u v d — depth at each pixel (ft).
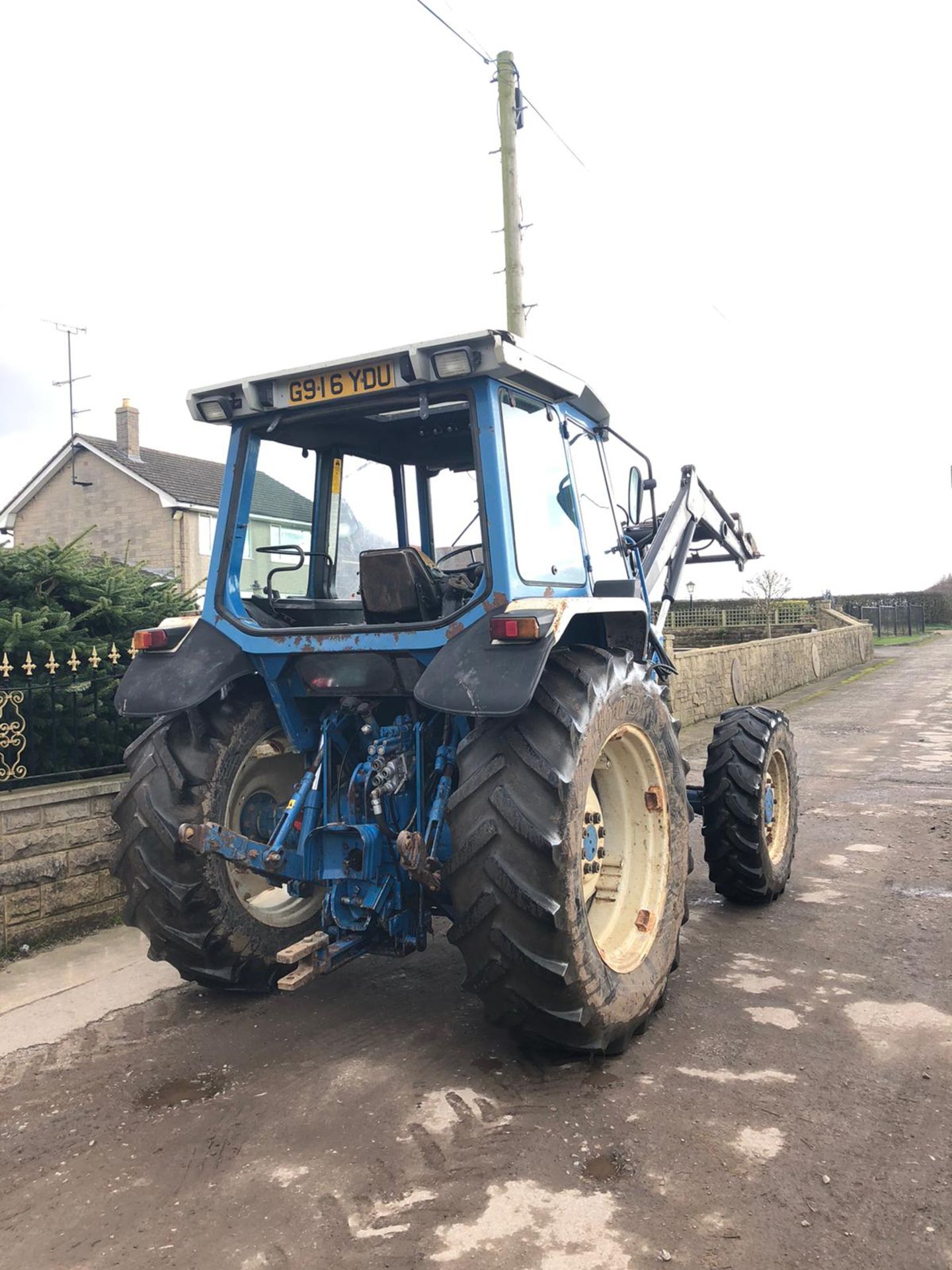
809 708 52.34
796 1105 10.14
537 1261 7.76
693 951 15.08
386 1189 8.80
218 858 12.91
